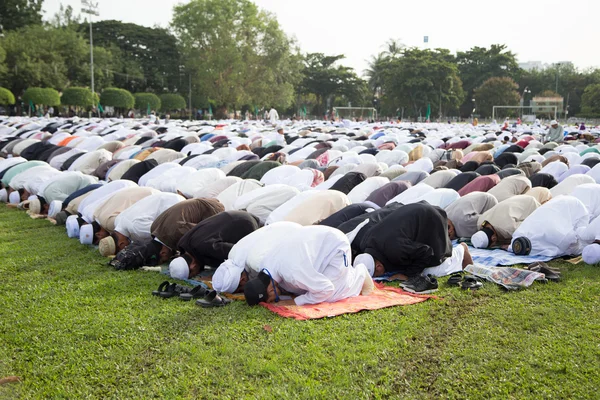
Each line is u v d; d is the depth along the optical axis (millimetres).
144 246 7246
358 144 18578
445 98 76562
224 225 6766
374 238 6590
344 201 8156
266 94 63188
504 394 3904
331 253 5773
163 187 10961
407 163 14250
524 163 12453
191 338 4914
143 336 4988
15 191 11641
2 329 5211
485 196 8344
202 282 6551
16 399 4059
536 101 77000
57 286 6414
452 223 8312
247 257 6102
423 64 74250
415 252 6375
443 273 6672
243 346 4727
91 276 6805
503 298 5750
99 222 8227
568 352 4414
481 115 84875
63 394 4090
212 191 9812
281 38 62031
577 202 7348
